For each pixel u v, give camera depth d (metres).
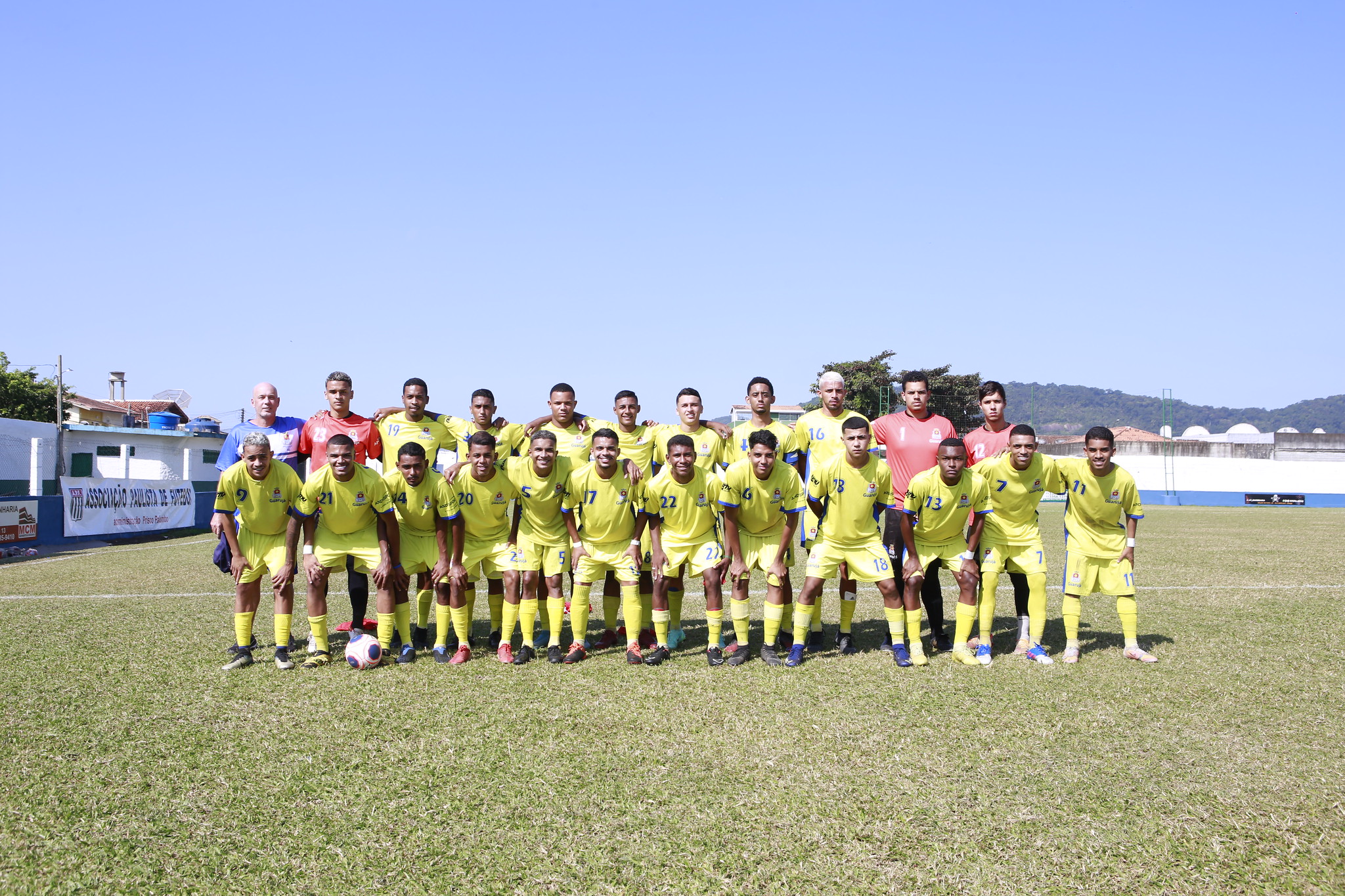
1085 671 5.98
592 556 6.46
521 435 8.04
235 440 7.60
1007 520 6.49
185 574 11.61
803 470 7.65
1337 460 48.38
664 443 7.69
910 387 6.96
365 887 3.04
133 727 4.71
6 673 5.86
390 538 6.45
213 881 3.08
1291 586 10.19
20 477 26.55
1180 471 45.78
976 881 3.08
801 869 3.16
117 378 43.22
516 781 3.94
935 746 4.39
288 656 6.27
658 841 3.37
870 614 8.56
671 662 6.37
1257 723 4.77
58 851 3.30
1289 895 3.01
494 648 6.88
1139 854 3.28
